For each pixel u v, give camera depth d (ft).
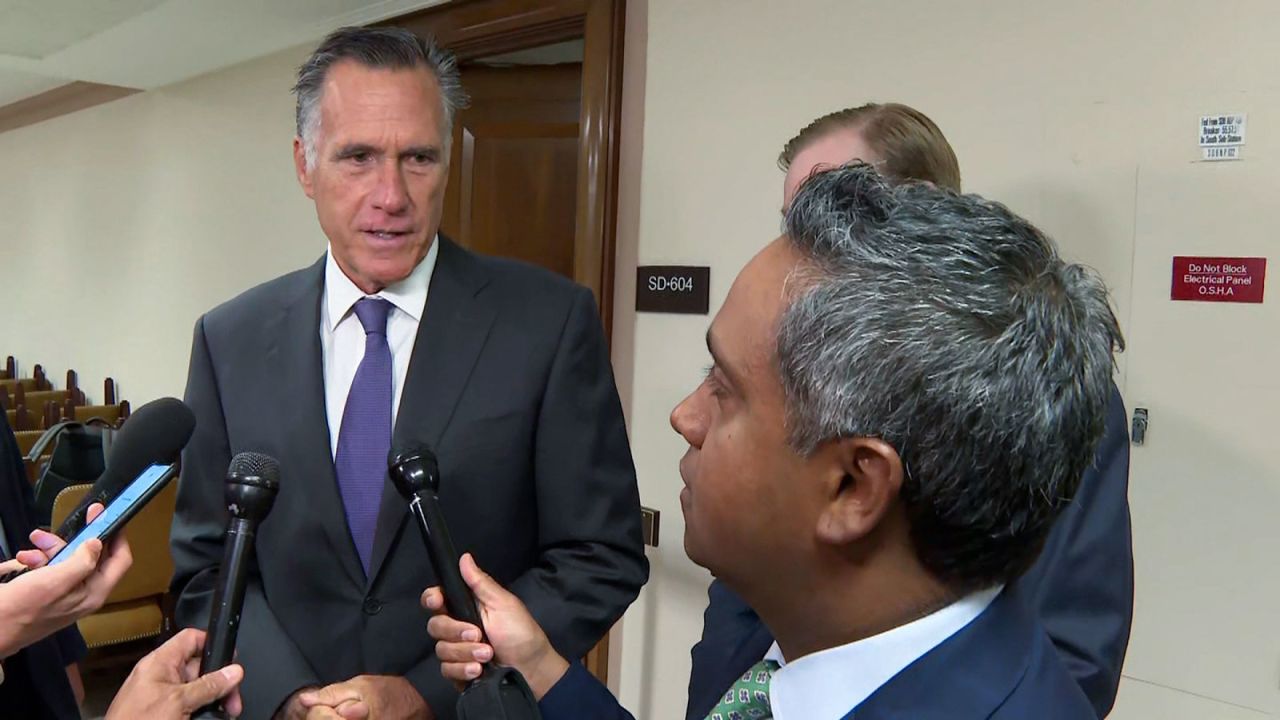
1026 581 2.79
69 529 3.02
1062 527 2.81
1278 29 4.34
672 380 7.19
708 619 3.04
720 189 6.83
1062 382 1.64
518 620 2.77
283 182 12.30
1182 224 4.66
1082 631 2.77
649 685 7.36
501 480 3.77
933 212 1.72
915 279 1.63
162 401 3.42
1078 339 1.68
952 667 1.75
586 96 7.74
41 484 9.80
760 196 6.59
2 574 2.84
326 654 3.63
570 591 3.70
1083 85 5.00
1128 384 4.87
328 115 3.64
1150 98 4.76
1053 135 5.13
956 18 5.51
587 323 4.08
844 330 1.64
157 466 2.99
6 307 21.88
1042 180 5.18
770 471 1.81
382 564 3.61
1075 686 1.84
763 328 1.79
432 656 3.60
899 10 5.78
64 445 10.02
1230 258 4.51
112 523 2.81
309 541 3.66
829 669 1.87
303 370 3.81
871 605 1.82
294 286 4.08
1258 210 4.43
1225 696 4.56
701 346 6.98
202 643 2.80
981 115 5.43
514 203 9.01
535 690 2.72
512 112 9.02
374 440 3.74
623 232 7.69
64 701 4.37
